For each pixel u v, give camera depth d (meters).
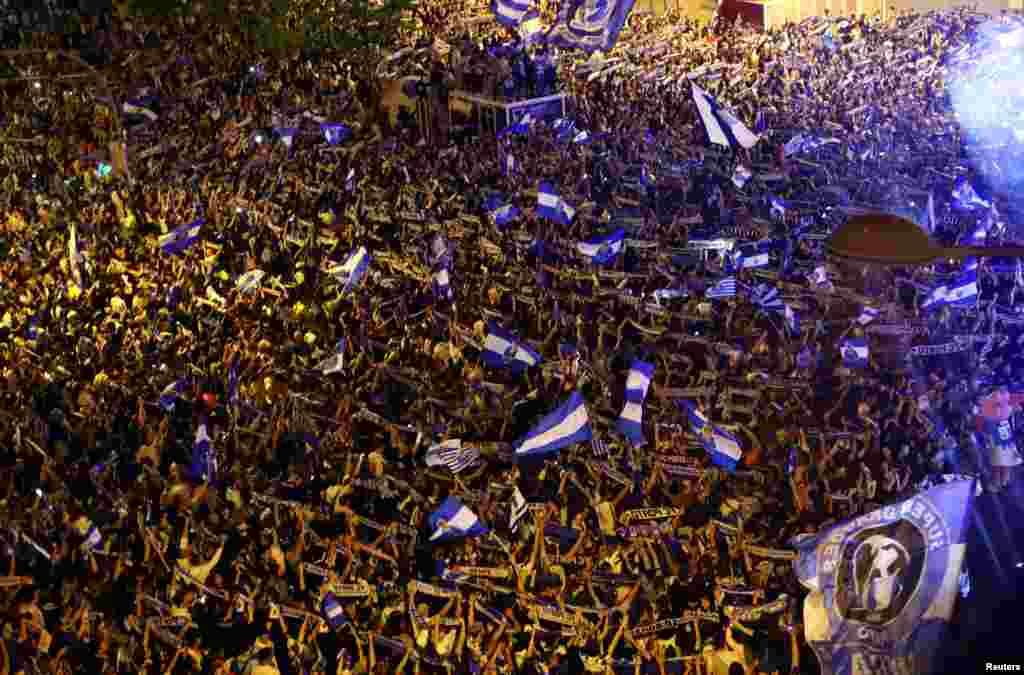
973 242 48.41
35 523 30.91
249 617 26.44
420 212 57.41
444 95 79.56
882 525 15.05
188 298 46.97
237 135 72.88
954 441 33.09
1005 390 32.16
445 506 26.50
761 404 36.44
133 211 60.50
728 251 48.62
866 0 111.12
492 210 56.53
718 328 44.06
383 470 32.22
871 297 44.06
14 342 42.81
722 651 23.22
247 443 35.41
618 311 45.25
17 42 94.44
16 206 63.50
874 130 68.38
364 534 30.42
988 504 31.17
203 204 61.66
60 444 34.81
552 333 41.31
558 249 52.28
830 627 15.27
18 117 80.19
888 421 34.09
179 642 25.09
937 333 40.97
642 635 24.03
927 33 90.38
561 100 77.75
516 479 31.44
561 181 63.72
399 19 91.19
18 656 24.92
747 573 25.89
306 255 52.44
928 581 15.12
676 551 27.52
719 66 83.94
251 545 28.70
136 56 89.38
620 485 31.66
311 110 77.62
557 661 24.73
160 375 39.34
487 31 94.62
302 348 41.69
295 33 88.56
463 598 26.14
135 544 30.05
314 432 34.28
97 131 76.56
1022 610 26.34
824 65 83.94
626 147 69.12
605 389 36.69
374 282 48.72
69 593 26.80
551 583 27.42
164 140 73.00
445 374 38.81
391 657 25.17
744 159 65.62
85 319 45.50
